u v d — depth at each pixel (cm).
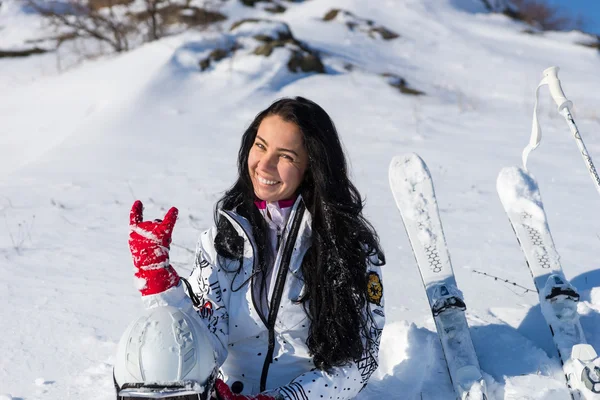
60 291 381
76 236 509
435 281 297
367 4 1873
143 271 201
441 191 670
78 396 257
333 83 1240
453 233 527
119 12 1631
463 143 920
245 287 221
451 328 273
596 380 244
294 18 1775
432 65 1520
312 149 211
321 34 1614
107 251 470
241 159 226
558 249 481
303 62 1280
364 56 1499
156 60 1218
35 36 1633
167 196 647
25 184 701
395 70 1426
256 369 227
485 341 298
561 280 294
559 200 632
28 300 365
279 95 1161
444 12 1905
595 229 538
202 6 1686
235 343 228
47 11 1596
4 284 392
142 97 1092
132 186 688
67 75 1332
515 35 1802
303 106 213
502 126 1039
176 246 476
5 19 1748
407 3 1903
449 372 263
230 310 223
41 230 526
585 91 1333
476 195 653
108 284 396
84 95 1188
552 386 260
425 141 931
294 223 219
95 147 883
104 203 619
